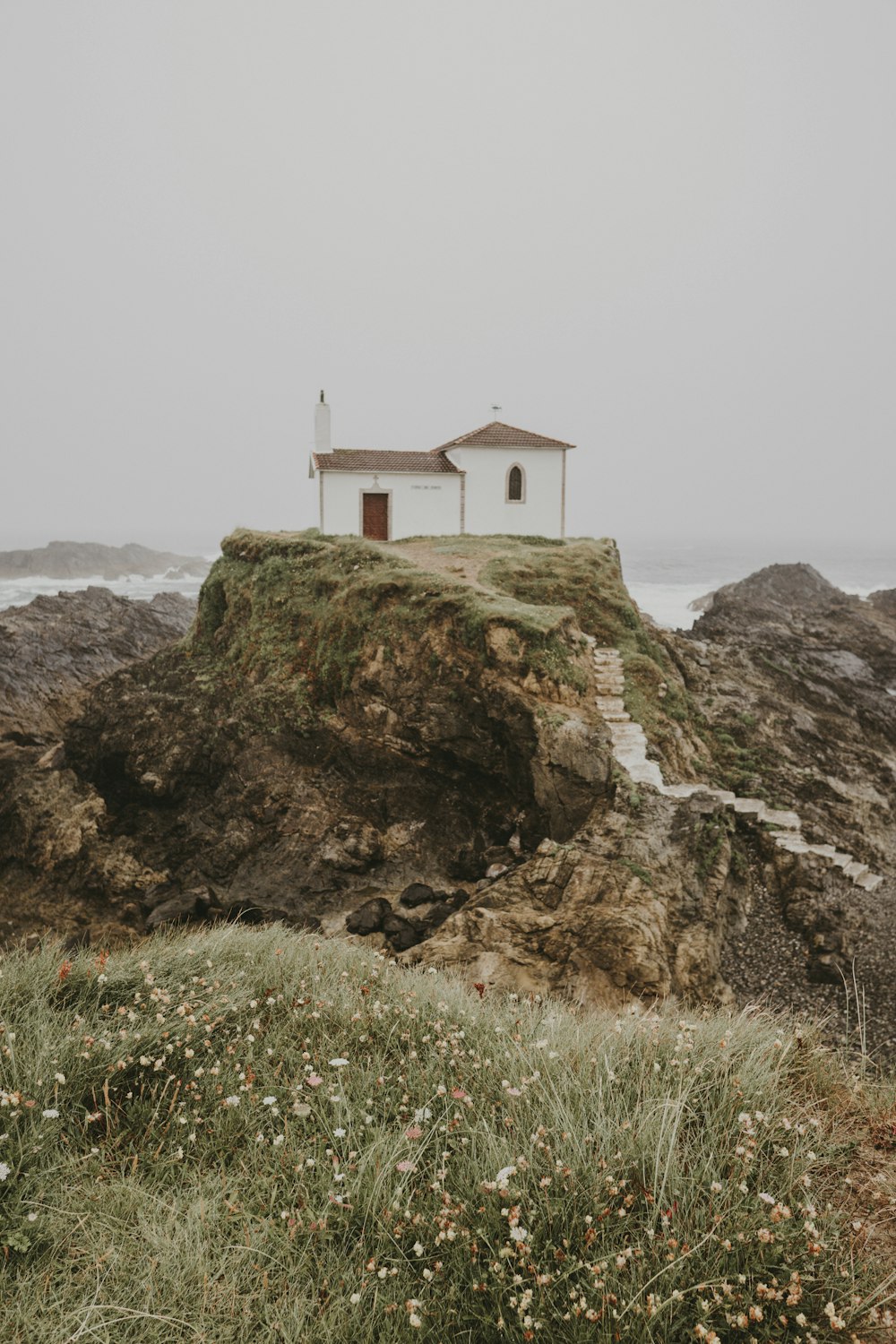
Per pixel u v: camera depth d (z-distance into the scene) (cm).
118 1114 471
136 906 2066
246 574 3120
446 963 1374
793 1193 406
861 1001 1346
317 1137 447
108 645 3891
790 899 1630
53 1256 356
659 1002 1238
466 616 2223
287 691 2509
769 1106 466
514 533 3897
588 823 1812
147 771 2469
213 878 2109
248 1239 370
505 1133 443
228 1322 330
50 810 2416
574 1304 324
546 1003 721
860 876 1709
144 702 2755
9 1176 389
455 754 2194
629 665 2436
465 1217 378
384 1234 365
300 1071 519
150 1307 329
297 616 2730
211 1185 413
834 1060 595
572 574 2825
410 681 2262
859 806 2198
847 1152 461
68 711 3362
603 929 1373
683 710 2394
